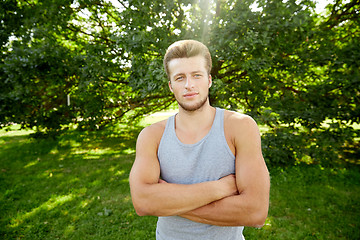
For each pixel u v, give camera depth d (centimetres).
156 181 99
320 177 443
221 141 95
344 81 454
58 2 466
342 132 476
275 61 433
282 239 269
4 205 366
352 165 515
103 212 341
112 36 381
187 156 97
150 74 348
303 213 321
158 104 738
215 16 455
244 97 466
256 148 93
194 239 97
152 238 282
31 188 437
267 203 88
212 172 95
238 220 88
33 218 328
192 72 93
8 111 507
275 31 366
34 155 682
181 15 432
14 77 451
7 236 289
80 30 558
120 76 504
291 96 501
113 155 666
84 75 430
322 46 461
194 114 97
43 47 438
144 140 103
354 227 286
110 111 652
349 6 489
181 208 91
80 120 642
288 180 434
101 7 556
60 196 398
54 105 618
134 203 97
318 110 480
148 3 385
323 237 270
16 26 502
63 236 289
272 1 367
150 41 366
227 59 366
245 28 366
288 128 492
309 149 467
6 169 556
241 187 90
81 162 600
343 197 366
